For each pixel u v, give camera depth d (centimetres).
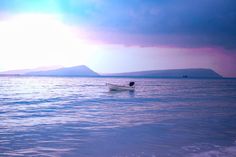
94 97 4691
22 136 1496
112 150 1209
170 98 4562
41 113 2523
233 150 1198
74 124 1894
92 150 1213
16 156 1122
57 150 1214
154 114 2452
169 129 1709
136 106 3216
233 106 3238
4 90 6669
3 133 1572
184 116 2316
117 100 4106
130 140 1404
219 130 1680
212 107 3116
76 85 10412
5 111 2662
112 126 1814
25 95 5019
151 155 1127
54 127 1777
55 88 7956
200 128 1742
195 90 7575
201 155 1119
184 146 1273
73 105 3316
